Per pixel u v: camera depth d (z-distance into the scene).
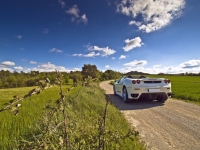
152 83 7.88
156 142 3.54
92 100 6.68
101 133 1.77
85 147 1.85
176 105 7.88
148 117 5.65
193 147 3.31
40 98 8.05
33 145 1.34
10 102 1.09
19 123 3.67
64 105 1.54
